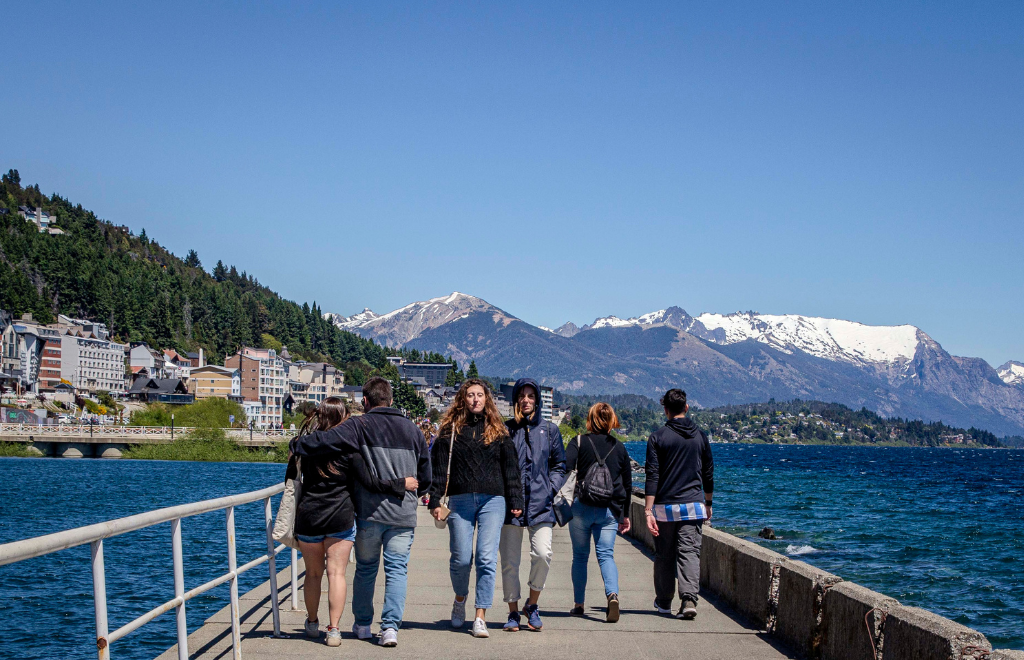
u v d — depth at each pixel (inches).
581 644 307.7
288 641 306.5
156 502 1664.6
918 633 220.5
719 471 4345.5
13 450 3769.7
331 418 310.2
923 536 1387.8
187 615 633.0
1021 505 2206.0
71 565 804.6
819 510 1887.3
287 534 299.9
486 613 372.2
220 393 7342.5
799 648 295.7
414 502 307.3
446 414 323.0
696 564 353.4
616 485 348.5
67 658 517.0
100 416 5767.7
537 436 331.6
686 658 287.7
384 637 297.6
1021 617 776.3
